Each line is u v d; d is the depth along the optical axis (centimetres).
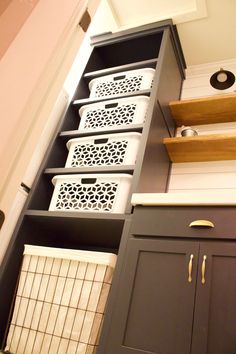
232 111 203
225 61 232
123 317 109
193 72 241
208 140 181
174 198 124
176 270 111
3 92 60
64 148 191
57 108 198
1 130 59
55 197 160
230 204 114
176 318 103
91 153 170
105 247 179
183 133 198
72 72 219
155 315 106
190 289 105
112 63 242
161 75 188
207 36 218
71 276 129
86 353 114
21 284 138
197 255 110
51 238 176
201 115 211
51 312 126
